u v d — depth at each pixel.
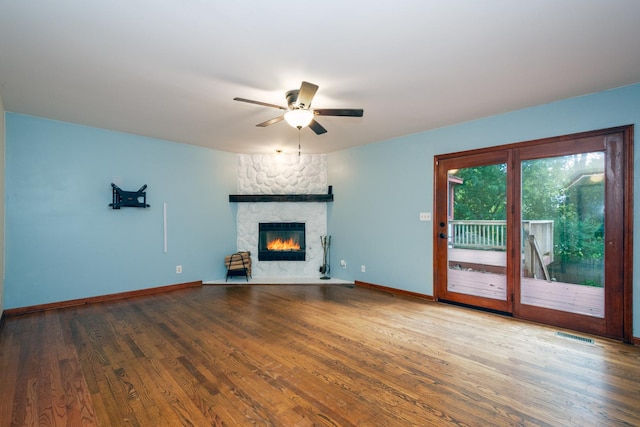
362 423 1.85
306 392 2.16
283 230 6.09
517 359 2.65
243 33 2.06
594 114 3.15
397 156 4.88
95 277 4.36
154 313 3.88
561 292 3.40
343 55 2.36
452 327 3.40
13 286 3.76
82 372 2.42
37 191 3.91
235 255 5.71
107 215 4.46
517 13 1.85
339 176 5.84
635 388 2.21
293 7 1.79
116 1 1.73
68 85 2.89
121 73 2.64
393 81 2.82
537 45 2.22
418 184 4.61
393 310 4.01
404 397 2.11
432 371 2.45
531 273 3.61
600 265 3.17
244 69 2.58
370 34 2.08
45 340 3.03
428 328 3.37
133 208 4.71
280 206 6.08
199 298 4.59
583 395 2.13
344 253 5.75
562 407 2.00
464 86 2.95
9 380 2.30
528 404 2.03
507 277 3.77
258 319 3.66
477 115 3.82
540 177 3.54
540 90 3.07
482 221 3.99
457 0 1.73
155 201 4.94
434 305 4.23
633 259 2.96
